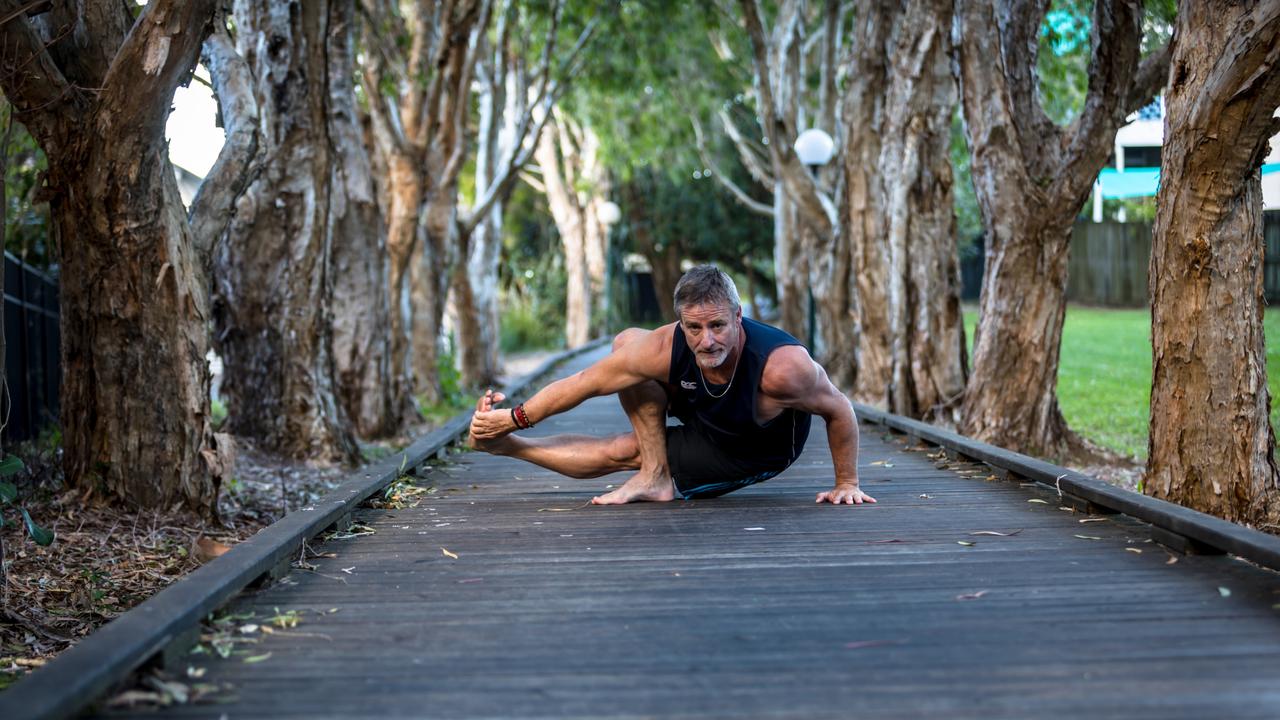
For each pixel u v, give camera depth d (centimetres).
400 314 1370
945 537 512
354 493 572
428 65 1405
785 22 1934
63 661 298
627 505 610
